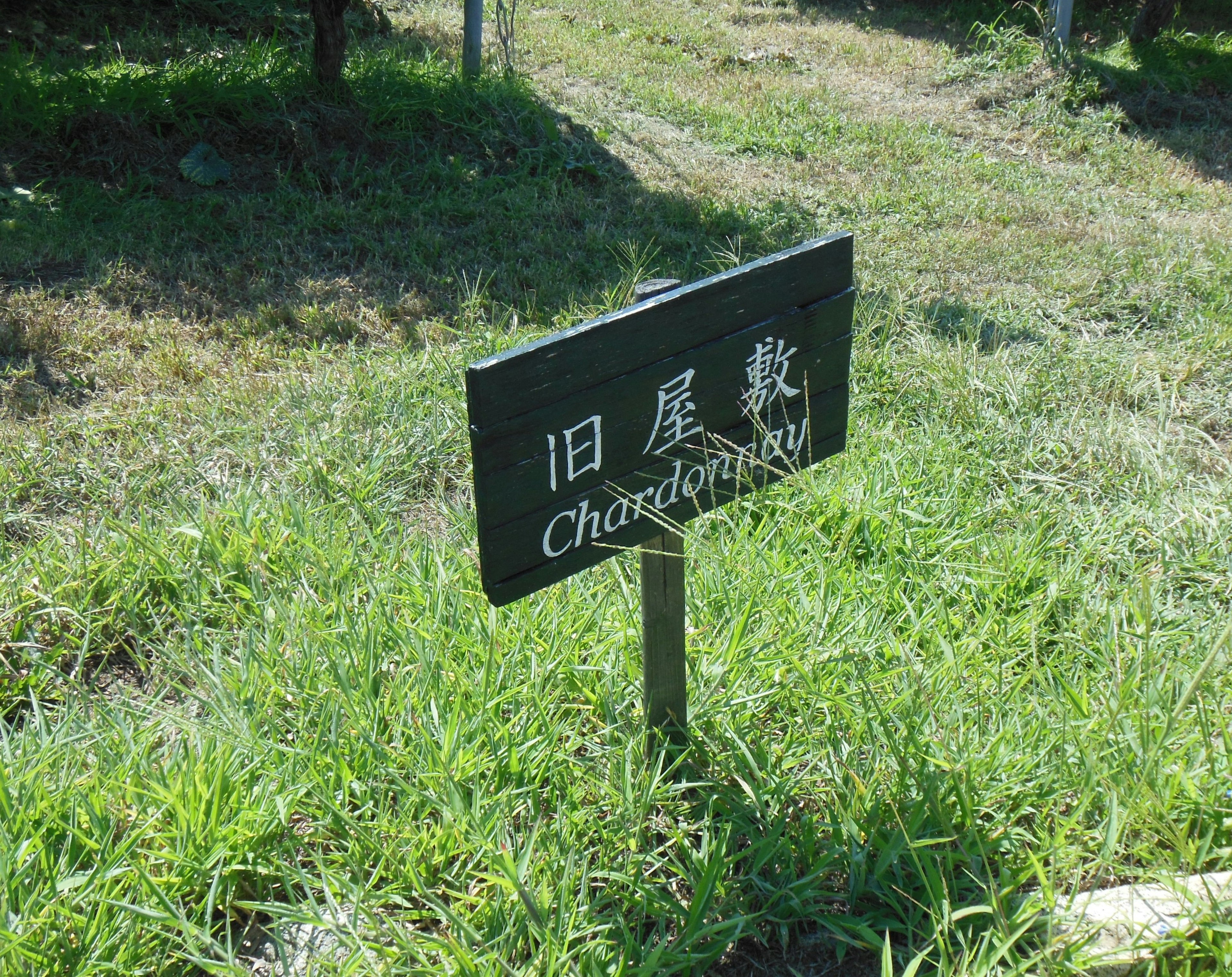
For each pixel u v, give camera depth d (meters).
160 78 6.99
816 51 10.74
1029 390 4.74
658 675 2.69
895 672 2.90
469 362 4.83
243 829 2.43
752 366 2.49
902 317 5.38
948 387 4.71
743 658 3.00
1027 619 3.27
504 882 2.25
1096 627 3.21
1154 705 2.65
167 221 6.08
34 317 5.04
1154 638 3.10
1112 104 9.14
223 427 4.34
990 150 8.49
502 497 2.15
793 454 2.72
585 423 2.22
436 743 2.63
